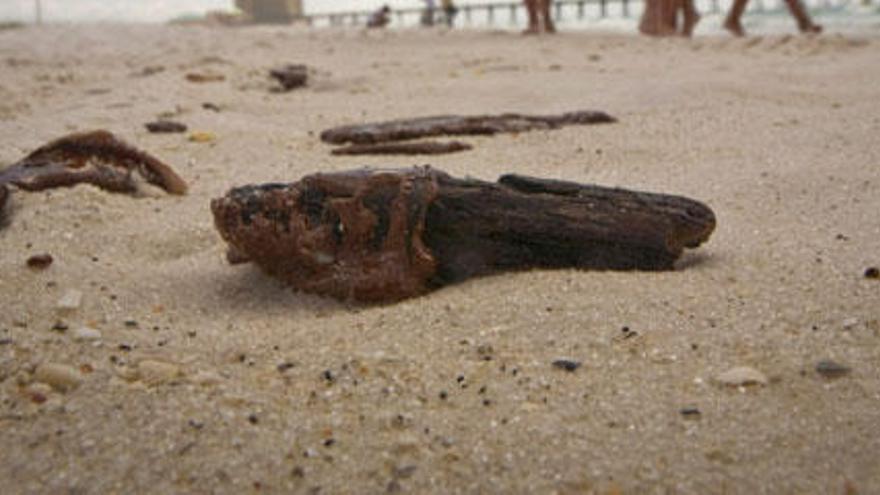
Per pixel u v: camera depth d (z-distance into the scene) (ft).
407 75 2.90
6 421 0.67
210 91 2.43
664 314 0.83
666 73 2.66
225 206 0.97
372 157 1.63
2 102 2.30
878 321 0.79
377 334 0.82
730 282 0.91
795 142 1.63
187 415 0.67
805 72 2.52
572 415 0.66
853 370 0.71
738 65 2.79
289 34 4.80
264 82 2.62
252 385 0.72
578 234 0.96
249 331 0.84
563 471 0.60
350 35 4.66
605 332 0.79
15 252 1.07
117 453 0.63
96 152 1.36
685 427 0.64
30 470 0.61
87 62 3.38
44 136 1.79
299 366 0.75
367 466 0.61
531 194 0.96
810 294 0.86
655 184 1.37
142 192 1.34
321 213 0.94
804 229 1.10
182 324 0.86
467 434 0.65
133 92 2.37
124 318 0.87
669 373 0.72
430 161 1.58
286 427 0.66
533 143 1.72
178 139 1.80
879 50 3.11
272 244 0.95
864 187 1.27
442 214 0.93
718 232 1.11
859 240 1.03
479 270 0.95
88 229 1.17
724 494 0.57
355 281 0.91
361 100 2.39
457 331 0.81
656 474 0.59
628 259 0.97
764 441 0.62
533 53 3.48
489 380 0.72
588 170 1.49
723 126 1.81
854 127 1.71
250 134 1.86
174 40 4.43
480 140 1.76
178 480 0.60
